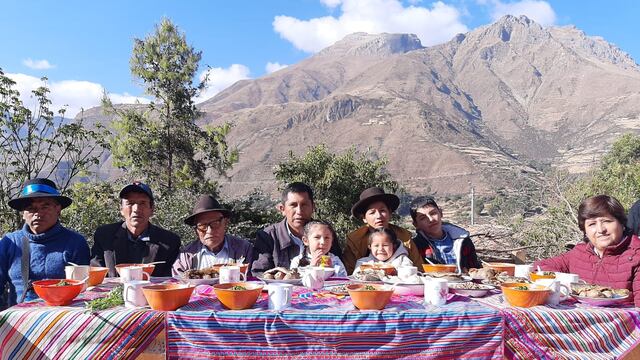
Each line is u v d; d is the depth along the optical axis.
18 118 11.81
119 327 2.45
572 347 2.59
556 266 3.74
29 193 3.77
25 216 3.88
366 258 4.33
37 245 3.85
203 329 2.47
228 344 2.47
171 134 18.23
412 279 3.05
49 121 12.54
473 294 2.96
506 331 2.57
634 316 2.66
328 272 3.51
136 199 4.25
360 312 2.52
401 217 15.45
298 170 16.23
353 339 2.50
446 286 2.76
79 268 3.10
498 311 2.60
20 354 2.45
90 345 2.44
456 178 197.62
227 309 2.60
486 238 12.66
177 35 18.25
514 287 2.80
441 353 2.54
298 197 4.38
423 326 2.54
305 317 2.50
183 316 2.48
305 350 2.49
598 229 3.38
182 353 2.48
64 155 12.62
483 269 3.40
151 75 17.91
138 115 17.83
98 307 2.54
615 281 3.34
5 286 3.88
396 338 2.52
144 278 3.26
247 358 2.48
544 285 2.80
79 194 11.71
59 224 4.00
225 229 4.21
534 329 2.58
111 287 3.13
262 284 2.84
